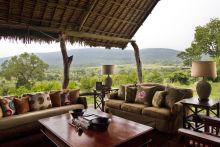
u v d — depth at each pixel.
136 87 4.69
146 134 2.50
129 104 4.29
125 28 6.29
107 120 2.57
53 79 6.11
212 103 3.25
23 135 3.33
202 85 3.47
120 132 2.36
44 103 3.92
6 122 3.13
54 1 4.42
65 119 2.94
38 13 4.50
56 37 5.04
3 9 4.08
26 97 3.80
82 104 4.46
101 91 5.42
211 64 3.34
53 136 2.67
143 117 3.91
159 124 3.61
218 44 4.76
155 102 3.96
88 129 2.47
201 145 1.78
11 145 3.07
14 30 4.43
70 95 4.49
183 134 1.72
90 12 5.08
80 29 5.31
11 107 3.49
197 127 3.24
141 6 5.84
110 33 6.14
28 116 3.41
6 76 5.95
